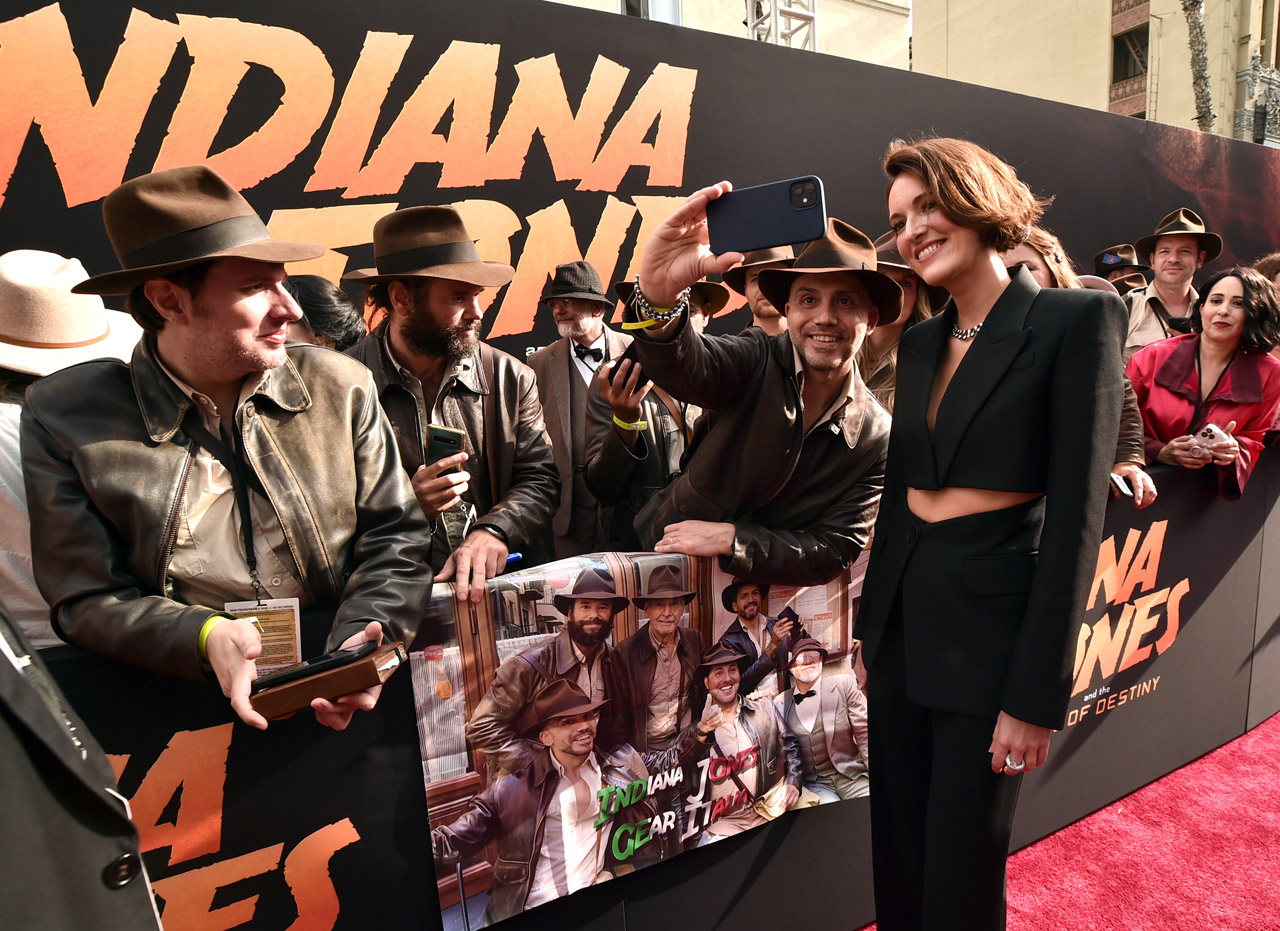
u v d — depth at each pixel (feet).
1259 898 6.34
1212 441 7.27
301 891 4.16
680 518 5.82
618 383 6.14
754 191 4.15
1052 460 4.09
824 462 5.49
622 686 4.94
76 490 3.68
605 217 13.52
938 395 4.71
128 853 2.99
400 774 4.32
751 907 5.73
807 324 5.02
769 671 5.55
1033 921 6.14
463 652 4.43
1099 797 7.54
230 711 3.90
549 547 9.70
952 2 73.77
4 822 2.58
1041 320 4.18
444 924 4.49
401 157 11.64
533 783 4.69
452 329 6.31
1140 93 61.72
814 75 15.26
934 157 4.17
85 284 3.60
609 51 13.08
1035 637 4.00
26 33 9.14
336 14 10.91
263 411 4.11
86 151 9.62
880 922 5.32
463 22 11.78
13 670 2.70
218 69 10.23
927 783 5.12
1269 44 56.65
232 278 3.70
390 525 4.36
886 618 5.02
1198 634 8.05
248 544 4.03
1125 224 21.24
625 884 5.16
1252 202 24.72
